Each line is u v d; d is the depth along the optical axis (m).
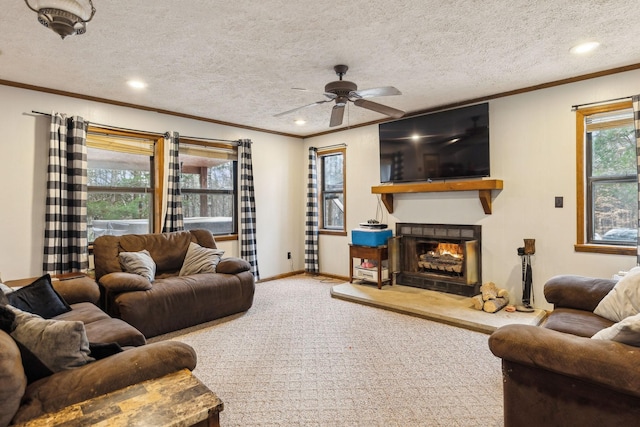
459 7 2.22
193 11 2.24
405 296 4.28
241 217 5.18
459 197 4.32
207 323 3.64
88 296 2.95
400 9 2.24
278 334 3.32
